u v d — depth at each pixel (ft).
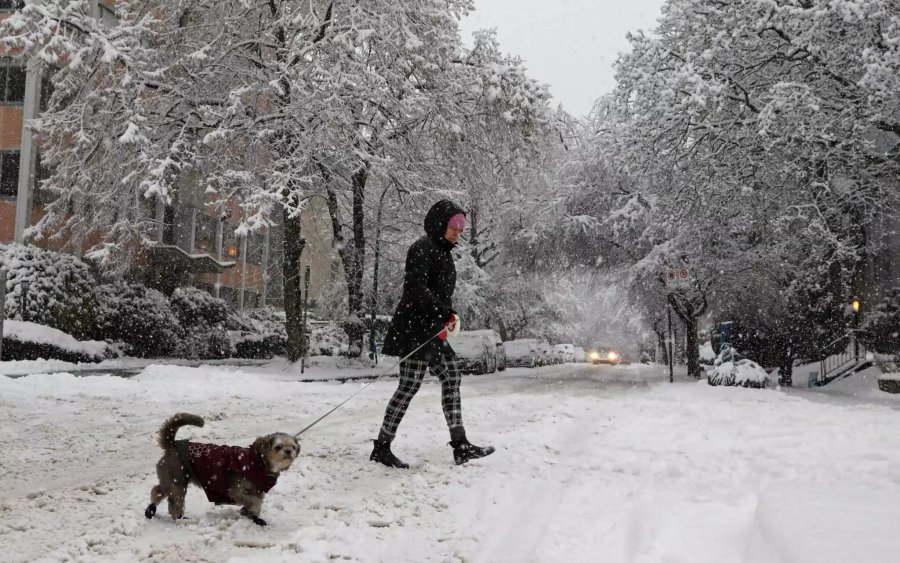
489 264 134.72
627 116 69.21
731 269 72.90
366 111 71.87
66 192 72.23
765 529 10.02
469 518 13.83
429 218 20.33
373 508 14.43
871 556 7.82
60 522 13.17
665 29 70.69
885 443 22.21
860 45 58.13
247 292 150.20
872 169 64.85
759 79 66.08
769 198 65.16
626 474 17.85
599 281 105.81
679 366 127.85
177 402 31.99
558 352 162.09
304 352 70.38
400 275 114.42
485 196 85.25
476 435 24.14
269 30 71.56
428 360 19.17
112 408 28.89
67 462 18.66
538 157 82.38
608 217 88.02
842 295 79.46
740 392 47.11
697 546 10.91
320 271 159.43
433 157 80.79
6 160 93.91
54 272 73.72
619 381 67.82
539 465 18.94
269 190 65.31
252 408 31.22
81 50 62.75
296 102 67.67
